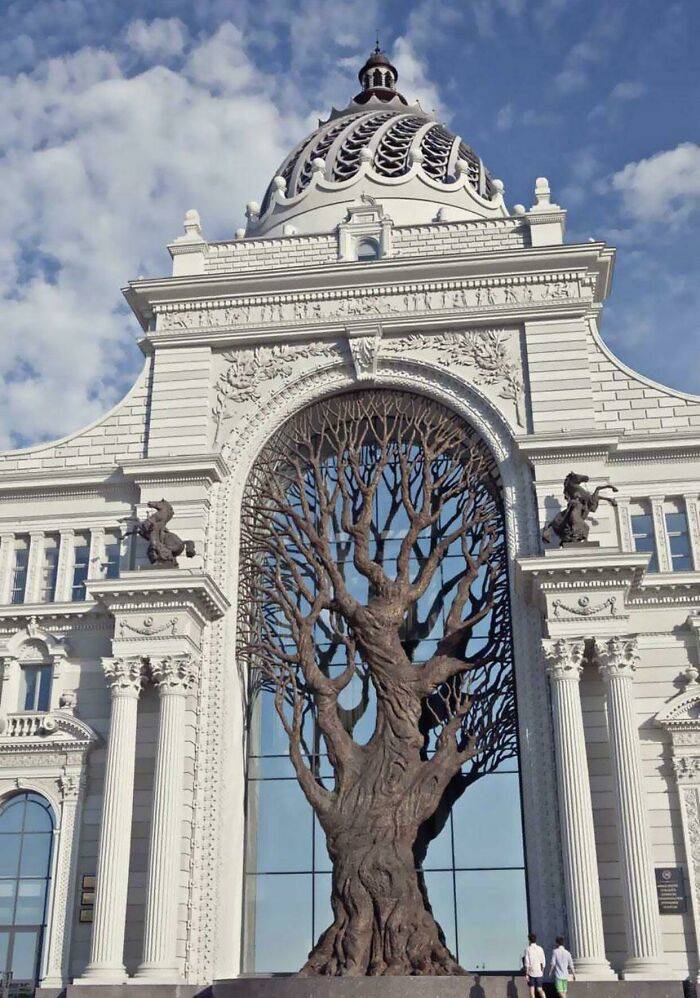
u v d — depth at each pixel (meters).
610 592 36.56
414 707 37.59
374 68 62.81
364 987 31.50
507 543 40.12
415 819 35.81
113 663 37.81
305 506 41.38
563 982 30.62
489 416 42.06
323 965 33.66
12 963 37.38
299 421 43.84
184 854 36.50
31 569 42.78
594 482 39.66
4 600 42.47
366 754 37.22
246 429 43.12
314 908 38.53
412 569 42.25
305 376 43.50
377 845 35.06
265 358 44.06
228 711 39.09
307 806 39.84
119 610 38.38
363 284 44.16
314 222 51.97
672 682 37.69
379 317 43.41
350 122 57.03
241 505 42.28
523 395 42.03
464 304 43.53
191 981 35.28
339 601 39.28
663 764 36.59
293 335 43.88
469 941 37.03
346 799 36.25
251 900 38.88
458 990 31.58
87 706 40.16
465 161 55.16
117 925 34.78
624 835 34.06
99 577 42.19
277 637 41.69
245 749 40.41
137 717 38.41
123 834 35.78
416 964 33.16
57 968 36.28
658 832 35.72
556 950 30.97
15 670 40.91
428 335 43.50
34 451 44.56
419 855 38.19
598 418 41.88
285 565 42.28
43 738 39.16
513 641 38.84
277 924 38.47
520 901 37.28
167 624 37.91
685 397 41.81
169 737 36.69
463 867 37.91
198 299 45.06
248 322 44.38
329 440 42.66
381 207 46.38
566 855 33.97
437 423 43.00
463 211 51.50
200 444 42.81
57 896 37.28
